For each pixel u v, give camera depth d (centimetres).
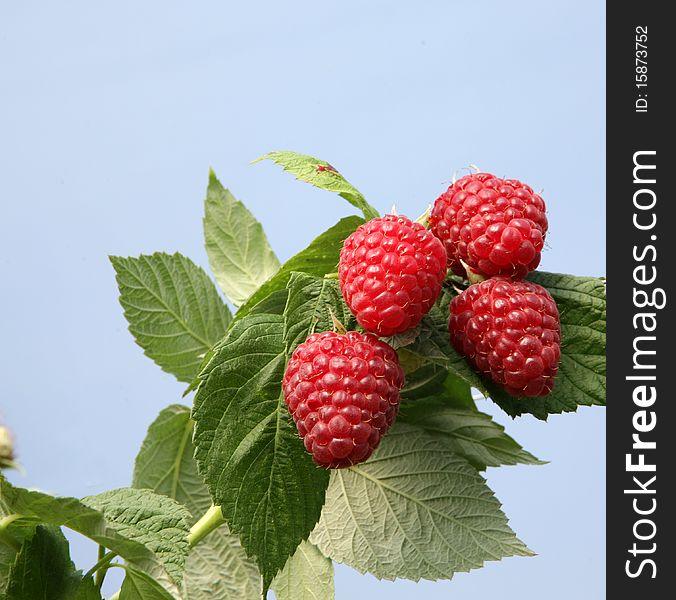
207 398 50
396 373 48
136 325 58
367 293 48
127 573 51
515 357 49
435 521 54
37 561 50
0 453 55
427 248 48
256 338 50
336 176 52
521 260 49
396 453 54
